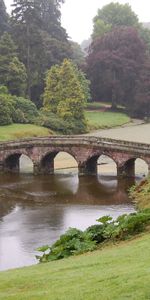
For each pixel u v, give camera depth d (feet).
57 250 83.71
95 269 64.59
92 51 435.53
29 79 356.59
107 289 53.78
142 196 158.51
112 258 69.87
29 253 110.11
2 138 265.54
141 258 66.23
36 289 59.26
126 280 55.52
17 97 322.75
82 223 133.90
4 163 228.43
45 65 379.35
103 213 144.36
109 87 410.52
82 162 209.46
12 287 61.62
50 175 214.28
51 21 460.55
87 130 325.42
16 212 149.89
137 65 410.11
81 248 83.92
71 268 67.82
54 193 176.86
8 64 341.62
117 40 415.44
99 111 397.19
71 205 157.38
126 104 414.82
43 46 368.07
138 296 50.29
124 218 92.17
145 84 395.14
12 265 102.63
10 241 119.55
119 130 333.62
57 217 142.10
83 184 191.21
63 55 407.03
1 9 423.64
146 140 288.10
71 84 322.34
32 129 292.61
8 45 343.26
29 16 360.28
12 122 300.61
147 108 398.62
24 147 221.87
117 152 200.03
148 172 193.06
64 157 253.85
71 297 53.31
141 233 86.38
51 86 328.70
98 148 204.95
